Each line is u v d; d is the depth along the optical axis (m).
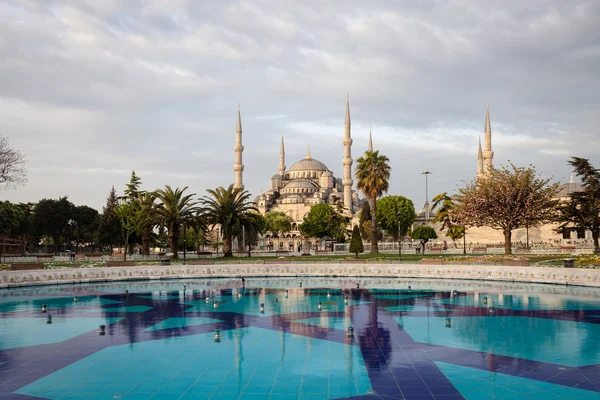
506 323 26.50
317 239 189.50
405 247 113.56
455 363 19.03
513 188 64.88
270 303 34.75
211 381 17.05
